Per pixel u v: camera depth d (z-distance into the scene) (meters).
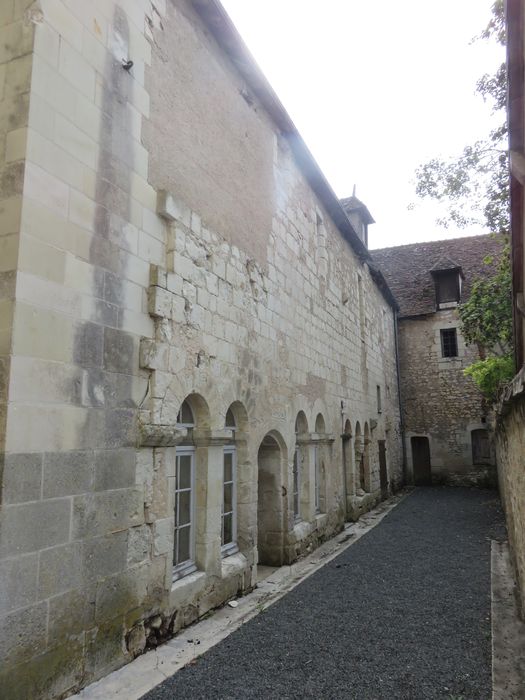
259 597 6.21
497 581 6.89
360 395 13.52
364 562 8.00
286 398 8.05
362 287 14.80
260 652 4.54
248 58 6.83
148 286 4.82
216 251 6.11
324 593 6.37
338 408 11.13
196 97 5.93
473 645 4.72
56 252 3.80
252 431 6.74
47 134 3.80
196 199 5.75
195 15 6.03
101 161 4.34
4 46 3.84
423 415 19.58
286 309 8.36
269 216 7.91
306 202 9.91
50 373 3.66
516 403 4.76
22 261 3.51
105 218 4.33
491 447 18.14
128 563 4.30
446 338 19.95
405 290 21.03
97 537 3.98
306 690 3.86
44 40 3.85
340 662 4.36
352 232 12.88
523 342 5.56
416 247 22.58
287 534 7.79
